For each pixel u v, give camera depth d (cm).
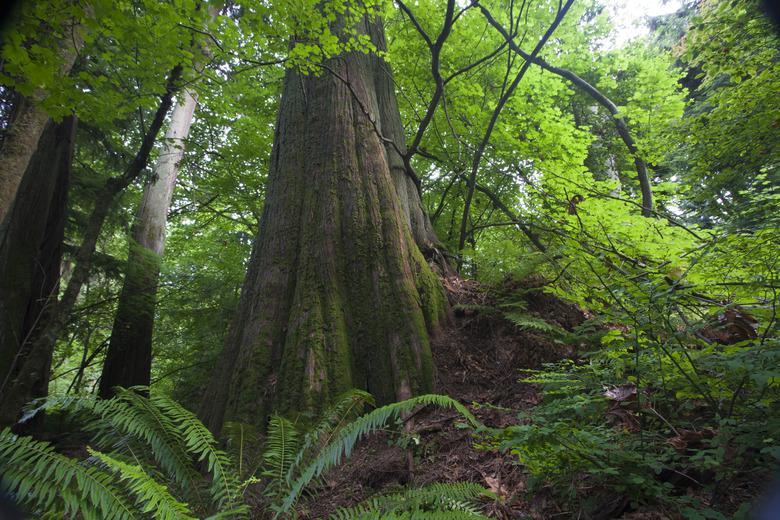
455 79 876
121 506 179
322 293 452
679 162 1098
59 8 373
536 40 912
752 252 241
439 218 1130
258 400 402
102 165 1027
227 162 1021
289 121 600
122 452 249
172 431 257
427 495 211
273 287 470
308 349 412
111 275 963
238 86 671
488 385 398
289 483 239
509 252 514
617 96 1200
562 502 219
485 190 857
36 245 722
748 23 621
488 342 440
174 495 233
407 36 871
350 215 497
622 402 252
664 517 186
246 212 1277
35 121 549
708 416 236
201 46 555
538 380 288
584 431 210
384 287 458
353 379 414
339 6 509
